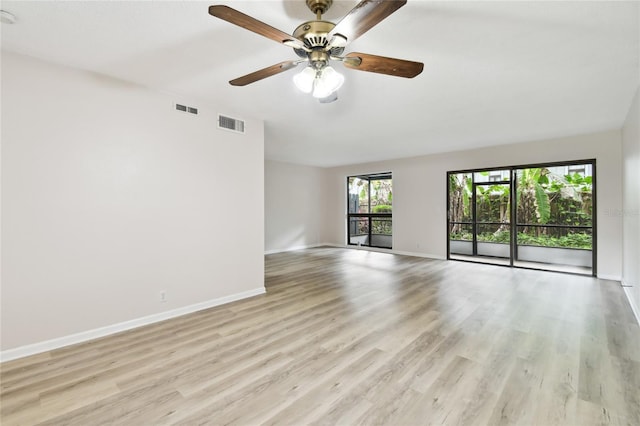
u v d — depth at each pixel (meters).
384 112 3.67
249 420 1.63
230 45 2.18
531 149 5.29
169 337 2.67
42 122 2.39
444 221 6.42
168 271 3.12
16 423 1.61
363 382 1.98
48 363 2.22
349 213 8.62
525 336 2.66
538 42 2.13
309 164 8.17
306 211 8.30
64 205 2.50
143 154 2.93
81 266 2.59
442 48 2.21
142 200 2.93
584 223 5.09
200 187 3.37
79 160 2.57
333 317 3.14
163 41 2.13
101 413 1.69
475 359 2.26
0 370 2.13
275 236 7.57
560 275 4.91
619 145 4.50
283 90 3.03
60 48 2.23
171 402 1.78
